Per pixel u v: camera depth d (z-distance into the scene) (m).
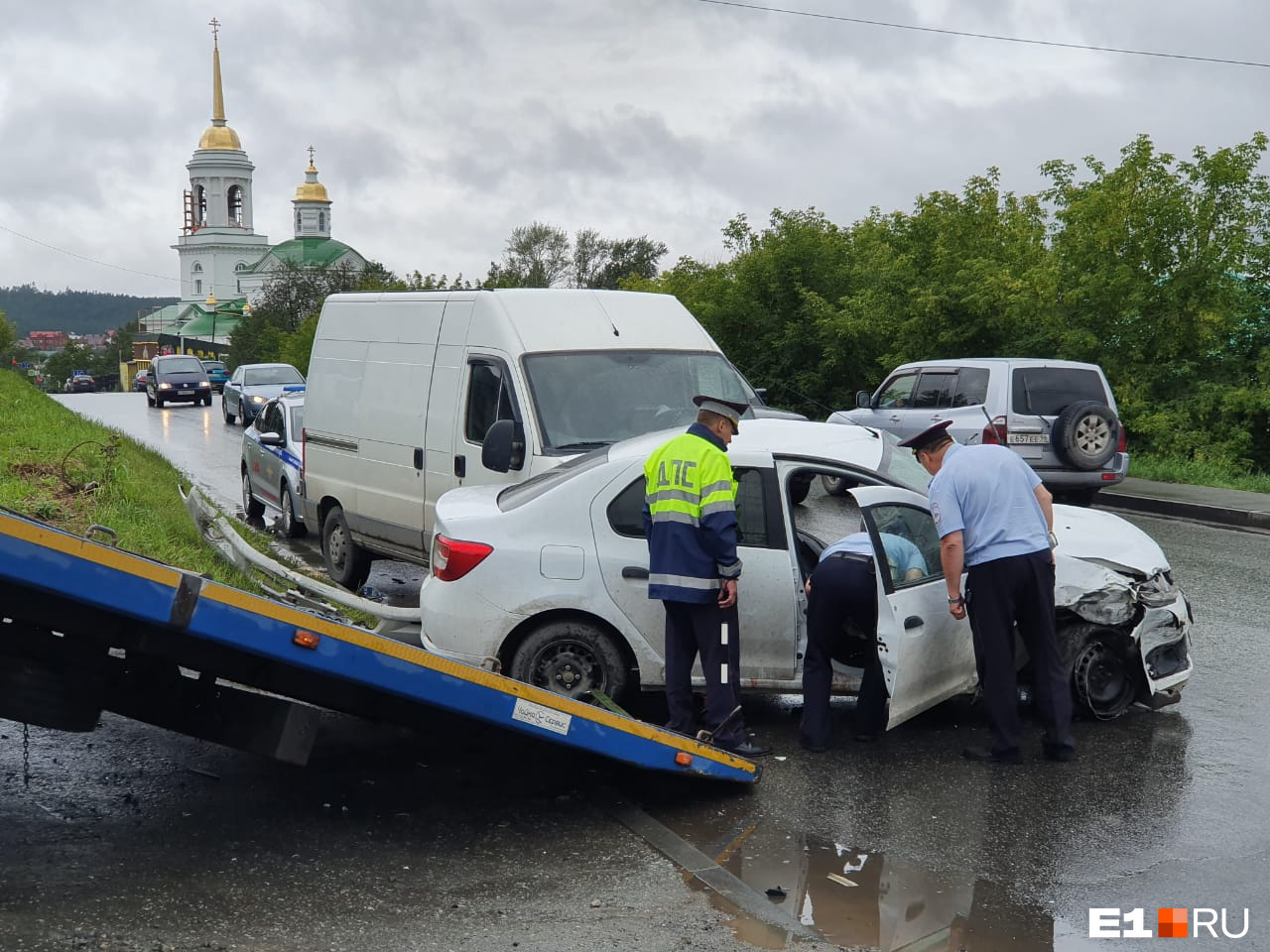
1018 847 5.13
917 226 25.80
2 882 4.48
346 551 10.65
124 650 5.05
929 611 6.22
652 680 6.52
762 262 26.47
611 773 6.02
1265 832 5.29
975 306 22.28
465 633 6.47
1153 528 14.81
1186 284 21.69
